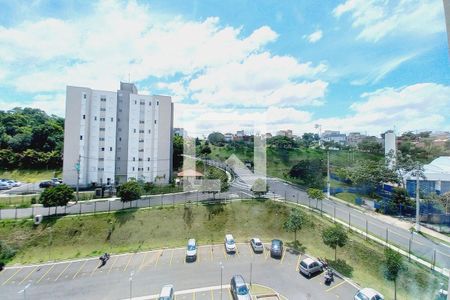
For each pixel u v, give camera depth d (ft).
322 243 68.80
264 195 97.35
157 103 131.64
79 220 77.00
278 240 69.97
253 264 61.98
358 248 60.59
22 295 51.26
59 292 52.01
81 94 118.01
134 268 60.85
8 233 71.36
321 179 124.36
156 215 81.05
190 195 98.07
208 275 57.36
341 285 52.47
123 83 130.93
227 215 82.84
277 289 51.72
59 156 142.20
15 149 142.82
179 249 70.23
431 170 86.53
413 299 45.21
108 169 122.72
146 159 129.29
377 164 107.04
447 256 54.29
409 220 77.92
